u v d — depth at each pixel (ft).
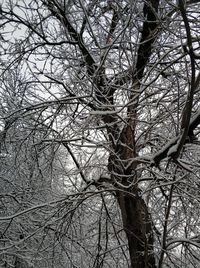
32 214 25.31
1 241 24.66
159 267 15.26
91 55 17.76
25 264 29.12
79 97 16.37
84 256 23.79
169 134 18.10
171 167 18.29
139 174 17.38
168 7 15.33
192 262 18.04
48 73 18.44
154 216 19.19
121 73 16.01
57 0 18.04
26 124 20.79
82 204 20.63
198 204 17.48
